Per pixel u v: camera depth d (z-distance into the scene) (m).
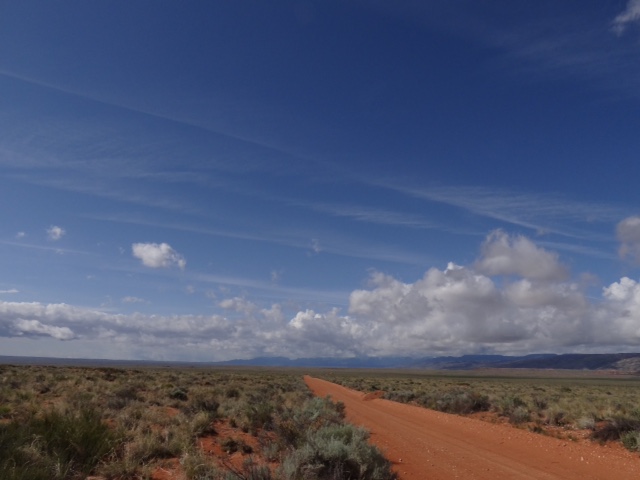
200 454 11.85
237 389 35.28
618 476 13.23
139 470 10.61
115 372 62.16
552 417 26.62
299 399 33.28
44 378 37.16
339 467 10.90
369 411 30.20
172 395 28.77
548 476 13.08
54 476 9.02
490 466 14.26
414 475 12.78
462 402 34.56
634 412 25.33
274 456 13.66
